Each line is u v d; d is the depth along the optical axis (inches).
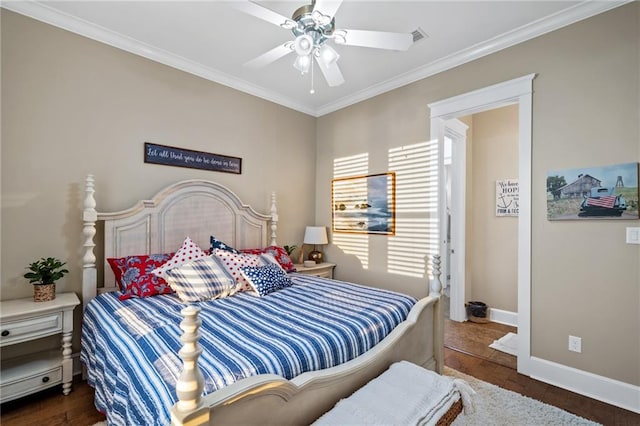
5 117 84.4
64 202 93.4
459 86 113.7
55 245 91.8
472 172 159.9
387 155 137.0
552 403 81.0
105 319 73.6
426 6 86.3
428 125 122.8
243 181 137.9
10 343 73.4
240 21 94.3
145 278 91.2
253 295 92.4
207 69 124.0
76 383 89.9
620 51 80.8
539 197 93.6
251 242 137.2
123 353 55.9
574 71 88.0
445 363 104.5
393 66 121.3
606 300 82.4
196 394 36.5
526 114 96.0
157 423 38.8
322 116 167.9
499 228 150.4
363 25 94.6
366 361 60.2
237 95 136.2
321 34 72.7
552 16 90.1
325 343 57.4
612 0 81.2
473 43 105.1
